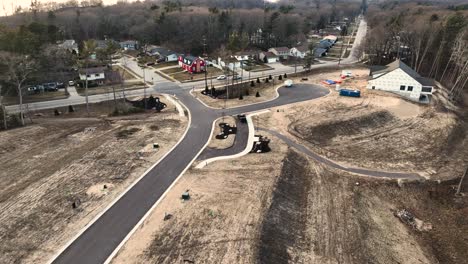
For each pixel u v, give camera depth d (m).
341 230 31.05
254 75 85.62
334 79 78.88
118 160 39.25
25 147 42.84
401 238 31.89
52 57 71.75
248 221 29.17
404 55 100.12
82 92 70.62
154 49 110.69
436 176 41.94
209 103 61.56
